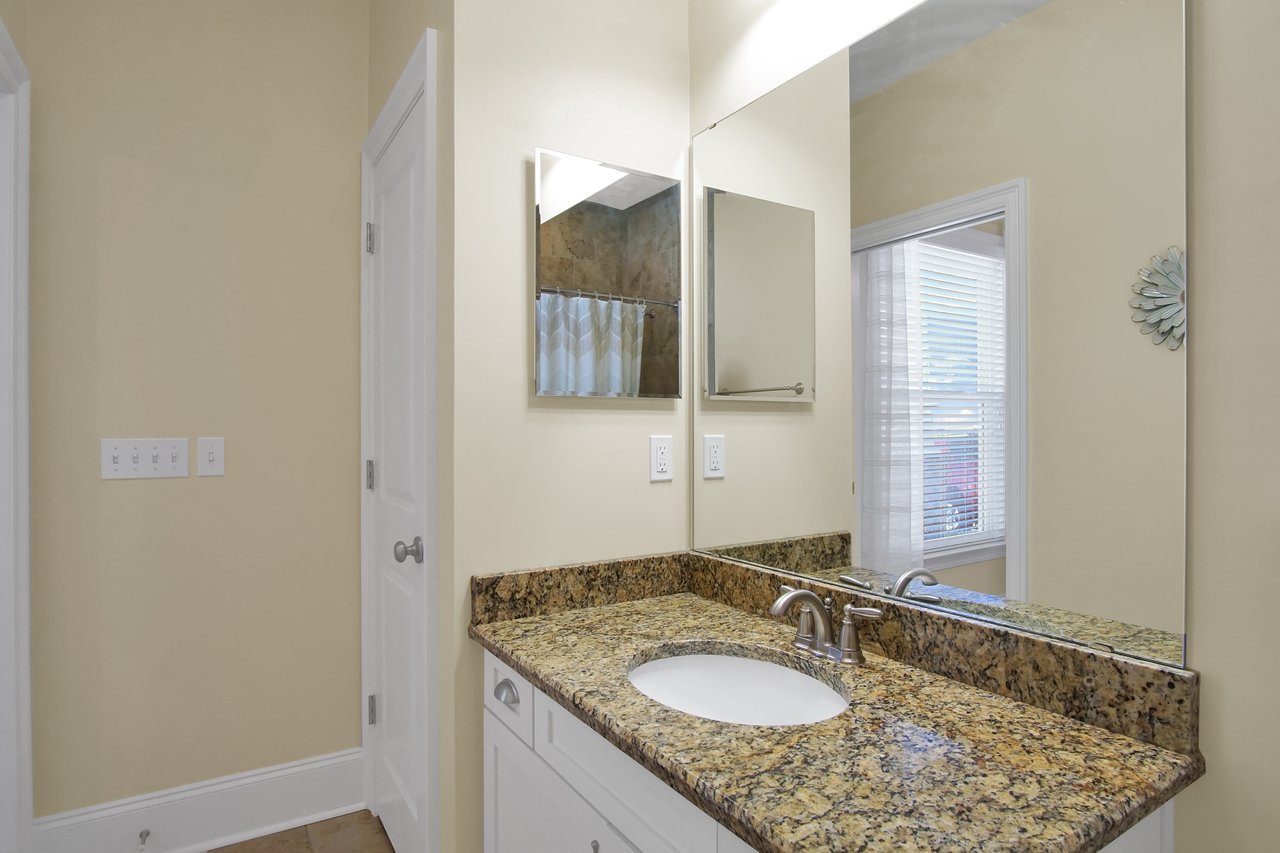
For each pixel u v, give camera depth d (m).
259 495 2.03
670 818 0.85
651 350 1.67
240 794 1.98
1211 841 0.82
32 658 1.73
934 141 1.19
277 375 2.05
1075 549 0.97
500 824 1.35
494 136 1.47
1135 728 0.87
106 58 1.83
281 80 2.07
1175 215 0.87
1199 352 0.84
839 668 1.15
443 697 1.47
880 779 0.76
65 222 1.77
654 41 1.71
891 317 1.26
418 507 1.64
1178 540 0.86
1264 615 0.78
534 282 1.50
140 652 1.86
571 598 1.52
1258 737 0.78
